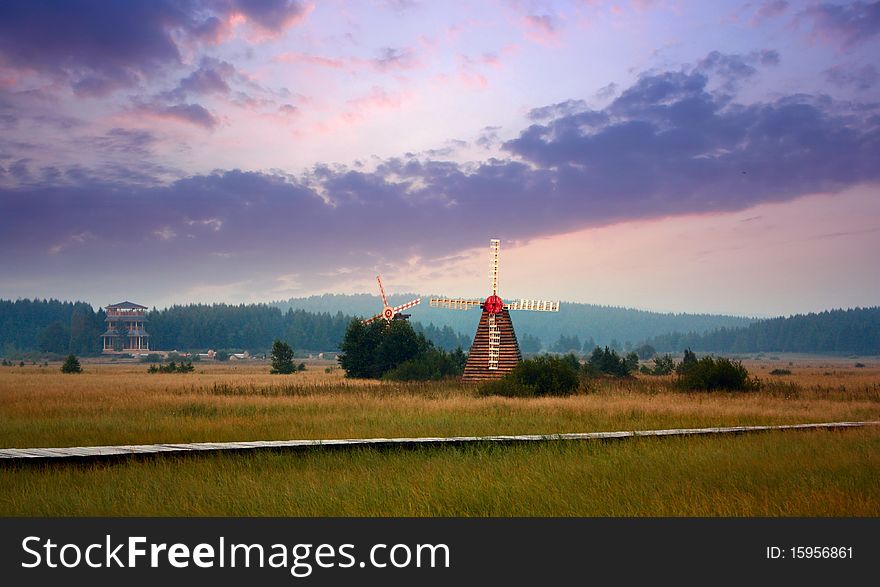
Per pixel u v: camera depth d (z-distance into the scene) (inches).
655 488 596.1
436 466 680.4
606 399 1610.5
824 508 542.6
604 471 658.2
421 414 1215.6
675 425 1112.8
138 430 954.1
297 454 727.1
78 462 638.5
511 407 1360.7
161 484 580.1
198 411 1274.6
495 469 668.1
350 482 600.7
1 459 609.0
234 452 705.0
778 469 680.4
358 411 1275.8
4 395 1636.3
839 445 856.9
